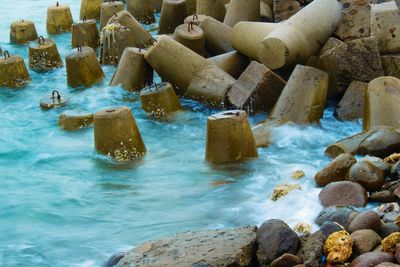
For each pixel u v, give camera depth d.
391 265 7.36
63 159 12.29
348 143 11.18
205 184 10.91
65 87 16.08
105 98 15.02
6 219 10.28
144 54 14.97
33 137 13.45
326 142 12.10
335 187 9.59
